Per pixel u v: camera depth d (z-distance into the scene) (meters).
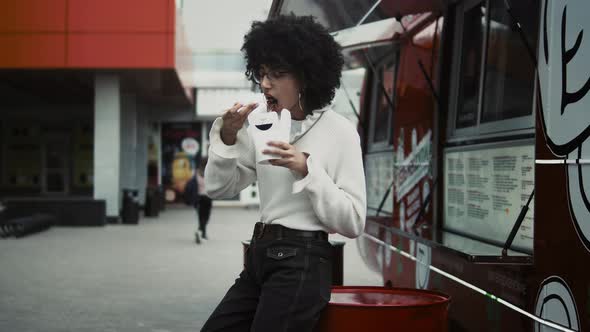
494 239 4.76
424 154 6.10
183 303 7.82
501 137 4.73
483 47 5.25
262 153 2.43
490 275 3.79
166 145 32.72
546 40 3.08
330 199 2.45
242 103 2.66
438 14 5.94
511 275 3.45
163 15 19.09
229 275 10.15
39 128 35.62
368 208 9.02
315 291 2.52
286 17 2.69
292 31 2.61
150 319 6.91
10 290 8.64
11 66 19.06
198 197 15.62
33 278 9.70
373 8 5.64
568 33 2.88
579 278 2.73
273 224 2.61
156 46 19.12
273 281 2.53
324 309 2.67
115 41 19.09
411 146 6.48
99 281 9.46
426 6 5.79
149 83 22.52
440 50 5.86
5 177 35.59
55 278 9.72
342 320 2.65
